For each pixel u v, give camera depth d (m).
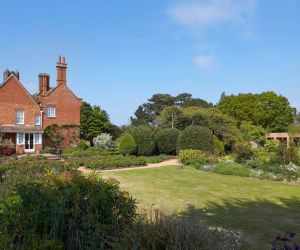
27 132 34.16
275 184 13.55
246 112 56.53
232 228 7.05
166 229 3.99
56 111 37.25
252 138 34.84
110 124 46.94
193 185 12.95
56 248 3.71
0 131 30.38
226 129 28.39
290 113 59.28
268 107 57.41
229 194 11.07
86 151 29.48
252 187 12.65
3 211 4.05
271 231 6.86
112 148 31.97
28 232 3.75
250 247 5.93
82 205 4.41
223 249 3.87
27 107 34.91
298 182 14.11
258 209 8.83
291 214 8.29
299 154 18.47
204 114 29.48
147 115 65.62
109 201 4.67
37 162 17.50
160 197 10.43
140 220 4.37
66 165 17.38
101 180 5.25
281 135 40.31
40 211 4.09
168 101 65.31
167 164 21.41
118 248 3.79
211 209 8.80
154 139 26.67
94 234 4.13
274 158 18.06
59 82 37.66
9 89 33.75
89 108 45.09
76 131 37.84
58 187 4.61
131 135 25.97
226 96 60.22
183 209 8.77
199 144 23.67
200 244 3.83
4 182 7.18
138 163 20.50
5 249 3.54
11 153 29.98
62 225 4.15
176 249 3.68
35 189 4.37
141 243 3.84
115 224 4.44
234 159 20.28
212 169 17.56
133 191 11.52
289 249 3.24
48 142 36.25
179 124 31.42
